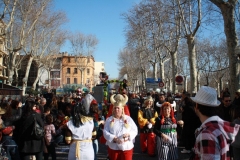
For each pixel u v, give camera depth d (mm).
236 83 11906
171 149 6344
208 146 2488
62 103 13125
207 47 57188
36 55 38438
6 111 6988
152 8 25656
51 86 75500
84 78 92125
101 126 7898
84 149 5027
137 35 36406
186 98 9445
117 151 5504
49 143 7594
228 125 2658
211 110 2785
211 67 57594
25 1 28469
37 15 30172
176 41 30156
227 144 2594
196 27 20828
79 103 5246
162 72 38031
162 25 32062
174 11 23516
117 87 17219
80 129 5066
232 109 5375
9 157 6254
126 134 5449
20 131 6219
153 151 9250
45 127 7641
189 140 9375
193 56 21875
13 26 29328
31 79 70312
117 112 5578
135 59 69812
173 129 6414
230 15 11742
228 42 11930
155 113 9578
